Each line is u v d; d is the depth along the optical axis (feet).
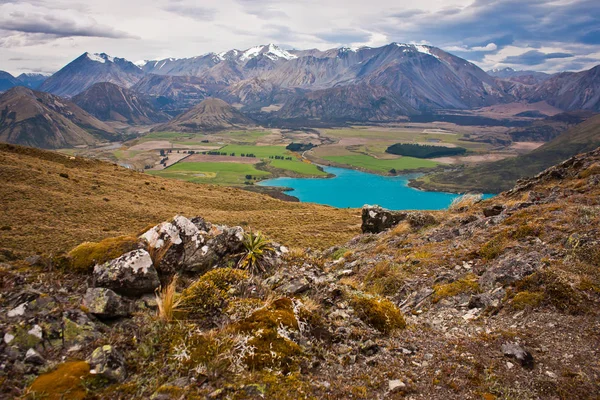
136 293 23.29
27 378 15.11
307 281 29.58
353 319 24.89
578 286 25.29
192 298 22.47
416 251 45.32
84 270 24.63
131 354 17.57
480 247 39.81
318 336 21.90
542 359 19.60
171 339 18.89
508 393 17.15
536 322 23.36
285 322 20.89
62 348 17.08
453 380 18.45
